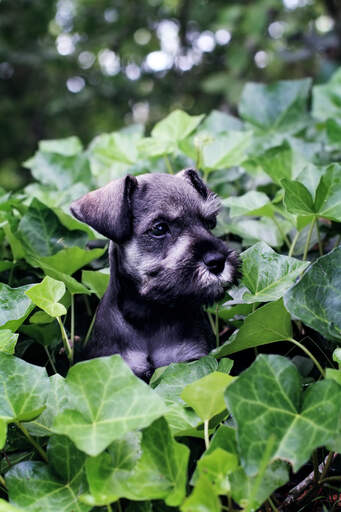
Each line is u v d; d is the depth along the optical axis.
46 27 2.15
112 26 2.18
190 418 0.53
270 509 0.54
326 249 0.79
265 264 0.65
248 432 0.47
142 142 0.86
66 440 0.51
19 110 2.49
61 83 2.45
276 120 1.01
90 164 0.98
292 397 0.49
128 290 0.69
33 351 0.71
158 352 0.67
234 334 0.57
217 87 1.71
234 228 0.78
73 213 0.70
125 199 0.67
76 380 0.50
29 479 0.50
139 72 2.39
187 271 0.64
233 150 0.85
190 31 2.31
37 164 0.95
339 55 1.72
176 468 0.47
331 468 0.57
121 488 0.47
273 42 1.78
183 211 0.68
